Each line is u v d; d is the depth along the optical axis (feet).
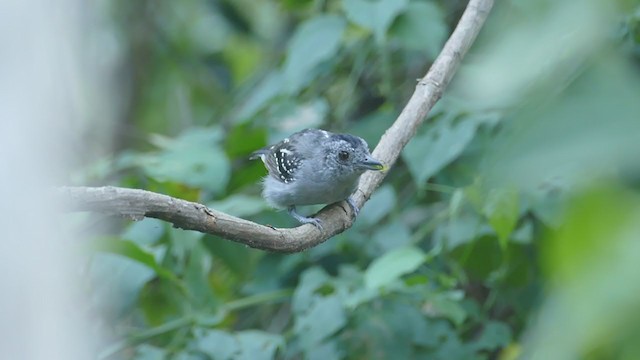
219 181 36.42
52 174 13.66
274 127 40.34
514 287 34.60
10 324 12.55
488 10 29.68
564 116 7.49
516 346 34.81
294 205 33.78
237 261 38.34
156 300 36.65
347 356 33.04
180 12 61.62
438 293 33.32
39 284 12.85
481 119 32.71
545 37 8.30
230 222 22.39
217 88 62.28
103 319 34.12
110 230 40.52
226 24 57.93
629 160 7.17
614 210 7.24
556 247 7.50
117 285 34.01
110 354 33.47
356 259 37.29
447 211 34.91
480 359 32.86
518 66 8.38
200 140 40.68
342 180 30.07
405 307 33.76
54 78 14.10
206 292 34.99
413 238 35.81
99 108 57.11
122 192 19.75
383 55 39.91
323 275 34.45
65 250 13.80
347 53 42.22
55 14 13.91
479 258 34.32
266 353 32.37
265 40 59.11
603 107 7.41
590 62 8.02
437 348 33.01
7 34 12.51
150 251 34.76
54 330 13.01
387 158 29.17
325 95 46.11
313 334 32.27
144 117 62.95
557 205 29.27
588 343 7.00
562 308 7.29
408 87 43.16
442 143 33.01
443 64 29.50
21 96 12.70
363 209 36.55
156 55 61.46
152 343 36.78
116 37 59.67
